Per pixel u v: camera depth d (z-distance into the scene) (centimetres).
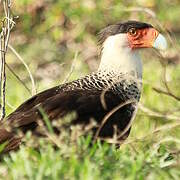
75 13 2406
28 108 1069
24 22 2358
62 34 2366
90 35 2395
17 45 2336
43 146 952
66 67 2097
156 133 1148
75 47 2325
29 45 2345
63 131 986
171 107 1531
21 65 2058
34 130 1016
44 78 1916
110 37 1176
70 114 1038
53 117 1035
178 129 1257
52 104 1052
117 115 1089
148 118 1386
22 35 2370
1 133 1014
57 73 1945
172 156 1045
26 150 945
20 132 998
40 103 1062
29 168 888
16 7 2325
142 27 1178
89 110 1062
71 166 900
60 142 959
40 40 2378
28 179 884
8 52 2112
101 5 2406
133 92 1138
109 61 1160
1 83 1292
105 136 1065
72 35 2383
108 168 916
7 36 1241
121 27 1178
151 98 1567
